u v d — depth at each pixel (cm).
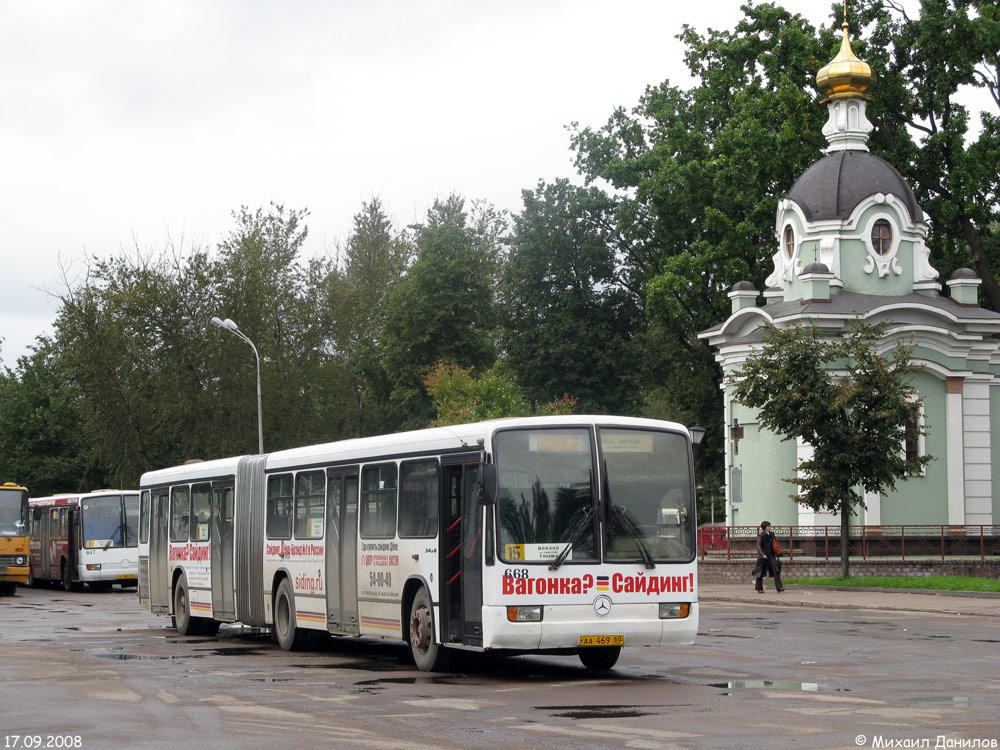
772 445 4541
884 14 5434
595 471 1581
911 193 4778
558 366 7512
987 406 4556
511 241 8425
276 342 7131
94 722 1212
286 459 2161
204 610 2442
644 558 1577
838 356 3728
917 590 3431
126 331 6794
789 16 5494
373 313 8244
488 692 1434
